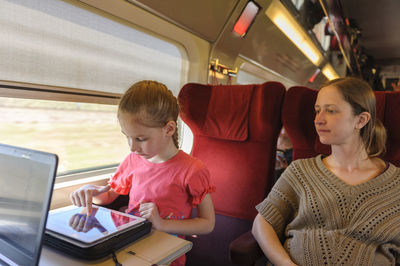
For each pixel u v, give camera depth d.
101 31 1.46
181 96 1.58
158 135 0.97
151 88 0.97
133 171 1.21
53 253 0.74
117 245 0.76
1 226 0.69
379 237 0.96
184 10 1.71
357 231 0.98
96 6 1.33
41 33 1.21
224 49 2.29
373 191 1.01
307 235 1.04
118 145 1.75
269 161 1.42
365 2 4.41
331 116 1.03
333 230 1.03
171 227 0.98
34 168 0.63
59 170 1.42
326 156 1.24
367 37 6.17
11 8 1.10
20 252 0.62
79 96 1.40
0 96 1.11
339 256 0.96
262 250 1.11
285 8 2.65
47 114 1.33
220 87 1.61
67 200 1.34
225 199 1.49
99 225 0.84
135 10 1.46
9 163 0.70
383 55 7.66
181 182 1.11
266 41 2.86
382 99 1.24
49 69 1.26
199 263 1.49
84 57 1.40
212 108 1.58
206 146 1.59
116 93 1.60
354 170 1.08
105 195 1.21
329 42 4.58
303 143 1.35
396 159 1.18
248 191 1.44
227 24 2.14
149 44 1.75
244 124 1.47
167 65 1.94
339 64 5.84
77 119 1.47
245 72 3.11
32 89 1.20
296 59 3.95
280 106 1.38
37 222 0.59
